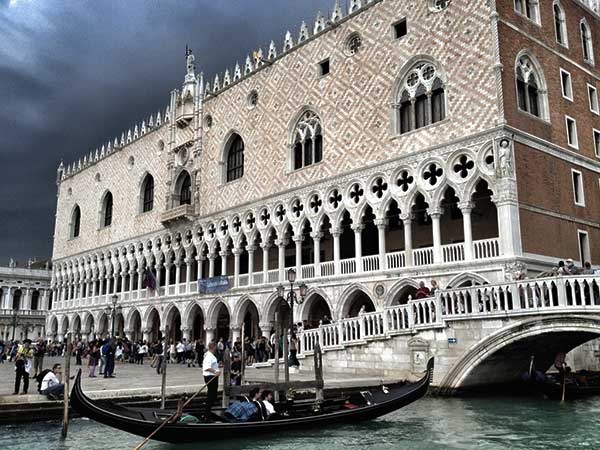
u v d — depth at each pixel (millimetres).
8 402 18391
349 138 37938
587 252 33219
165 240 56375
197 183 52781
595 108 37844
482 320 22922
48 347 61875
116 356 49688
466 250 30078
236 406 16891
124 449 15133
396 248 38219
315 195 40031
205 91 53844
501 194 28938
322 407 18406
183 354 44031
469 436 16531
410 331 25203
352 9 39406
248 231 45750
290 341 30500
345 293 36156
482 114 30516
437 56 33312
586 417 19375
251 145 46875
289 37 44688
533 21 33875
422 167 33031
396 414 20125
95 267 69188
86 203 73688
